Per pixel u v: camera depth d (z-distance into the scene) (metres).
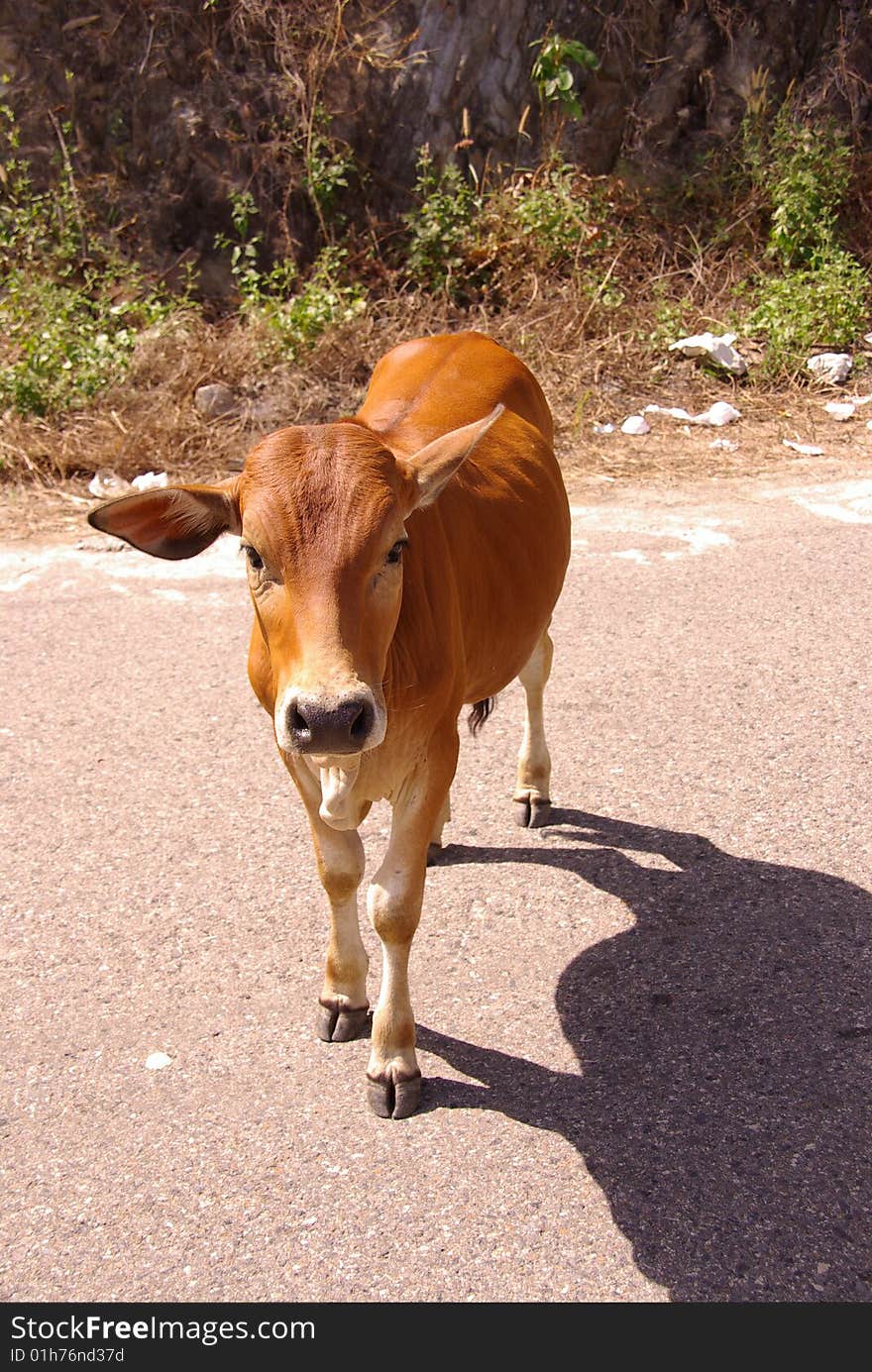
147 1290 2.96
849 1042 3.65
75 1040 3.72
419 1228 3.09
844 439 8.49
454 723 3.54
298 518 2.88
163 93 9.92
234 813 4.81
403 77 10.19
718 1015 3.77
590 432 8.57
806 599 6.39
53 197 9.95
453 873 4.49
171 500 3.17
